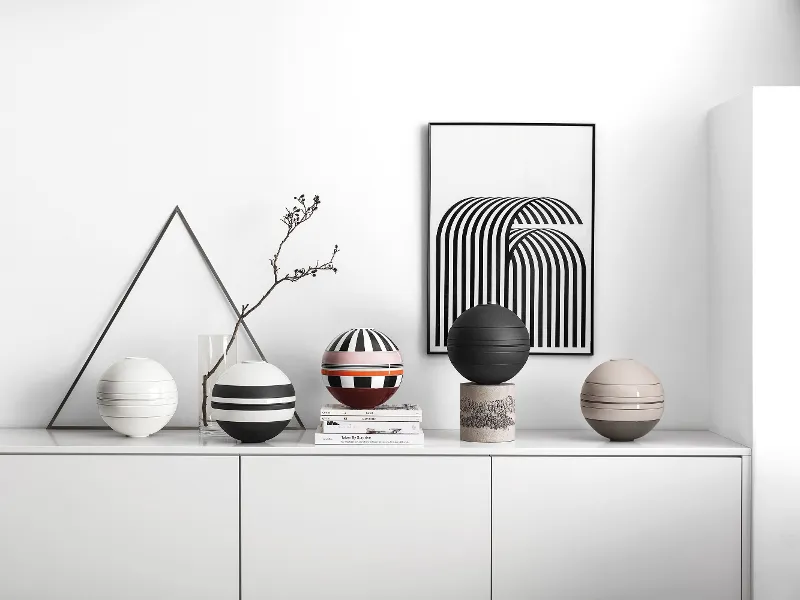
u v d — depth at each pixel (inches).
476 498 79.8
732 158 86.4
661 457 80.1
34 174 92.4
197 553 79.6
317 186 93.1
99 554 79.4
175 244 93.0
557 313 93.0
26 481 79.2
